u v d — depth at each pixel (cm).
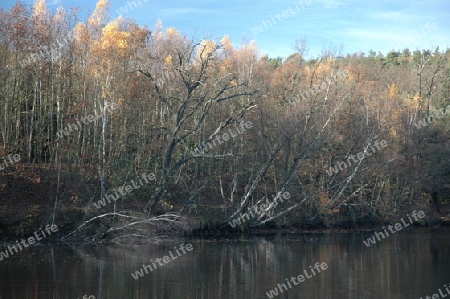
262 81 4744
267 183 4581
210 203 4397
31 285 2194
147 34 3981
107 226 3547
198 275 2516
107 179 3881
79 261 2761
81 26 4350
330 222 4603
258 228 4272
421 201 5184
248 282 2402
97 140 4141
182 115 3888
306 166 4500
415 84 6322
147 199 3978
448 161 5209
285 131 4153
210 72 4619
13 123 4234
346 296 2205
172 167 4000
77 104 3878
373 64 7256
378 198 4847
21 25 3569
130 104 3950
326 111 4647
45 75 3822
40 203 3625
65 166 3856
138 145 4122
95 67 3900
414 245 3819
